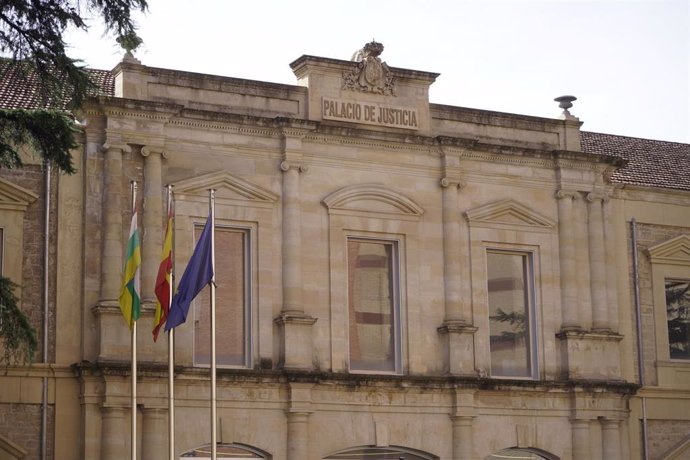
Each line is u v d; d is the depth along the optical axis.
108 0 32.22
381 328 43.72
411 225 44.41
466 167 45.69
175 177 41.28
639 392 47.47
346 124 43.88
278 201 42.56
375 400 42.56
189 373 39.88
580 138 48.78
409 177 44.66
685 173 51.72
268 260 42.09
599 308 46.84
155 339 37.16
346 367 42.50
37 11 31.81
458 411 43.44
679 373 48.41
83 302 39.44
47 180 39.72
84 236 39.81
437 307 44.31
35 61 32.53
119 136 40.44
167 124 41.31
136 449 38.22
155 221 40.59
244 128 42.34
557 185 47.19
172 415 35.44
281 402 41.25
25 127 31.84
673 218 49.59
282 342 41.59
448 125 45.94
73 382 39.06
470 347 44.16
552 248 46.75
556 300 46.44
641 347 47.88
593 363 46.31
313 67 43.69
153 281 40.25
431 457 43.41
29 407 38.47
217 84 42.44
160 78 41.59
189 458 40.06
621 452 46.38
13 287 31.12
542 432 45.06
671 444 47.91
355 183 43.75
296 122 42.56
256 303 41.78
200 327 41.06
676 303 49.31
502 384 44.25
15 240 39.09
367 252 44.06
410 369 43.44
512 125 47.03
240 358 41.56
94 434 38.66
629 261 48.41
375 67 44.62
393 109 44.75
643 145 53.62
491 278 45.84
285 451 41.03
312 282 42.56
